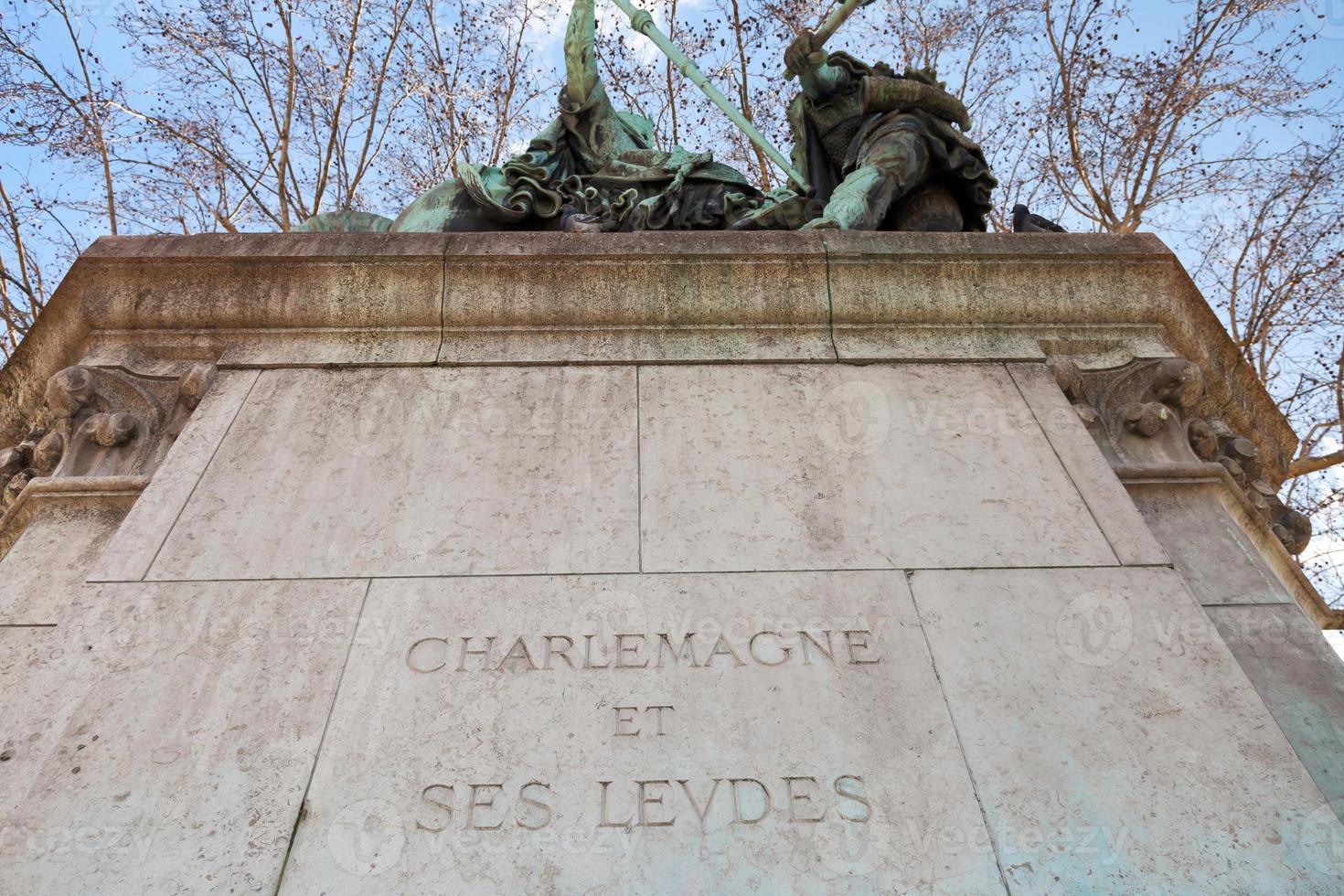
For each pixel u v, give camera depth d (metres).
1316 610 4.70
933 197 6.56
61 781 2.90
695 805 2.85
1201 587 3.83
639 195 6.75
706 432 4.05
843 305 4.53
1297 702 3.48
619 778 2.91
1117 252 4.77
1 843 2.75
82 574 3.83
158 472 3.87
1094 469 3.96
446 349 4.42
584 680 3.16
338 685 3.16
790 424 4.09
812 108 7.23
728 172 6.80
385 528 3.66
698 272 4.55
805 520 3.71
